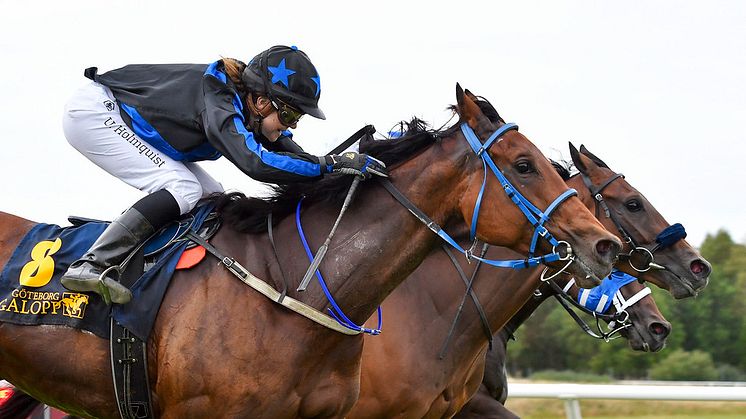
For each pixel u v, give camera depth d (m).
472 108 5.06
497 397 7.50
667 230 7.24
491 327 6.57
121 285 4.74
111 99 5.25
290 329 4.76
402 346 6.18
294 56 5.25
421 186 5.03
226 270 4.86
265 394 4.66
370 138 5.38
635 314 7.40
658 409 19.55
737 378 33.16
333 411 4.91
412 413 6.20
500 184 4.91
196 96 5.08
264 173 4.79
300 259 4.96
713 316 36.81
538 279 6.62
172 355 4.69
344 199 5.04
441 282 6.46
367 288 4.95
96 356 4.87
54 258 5.05
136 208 4.91
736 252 45.00
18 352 4.99
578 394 9.38
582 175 7.52
